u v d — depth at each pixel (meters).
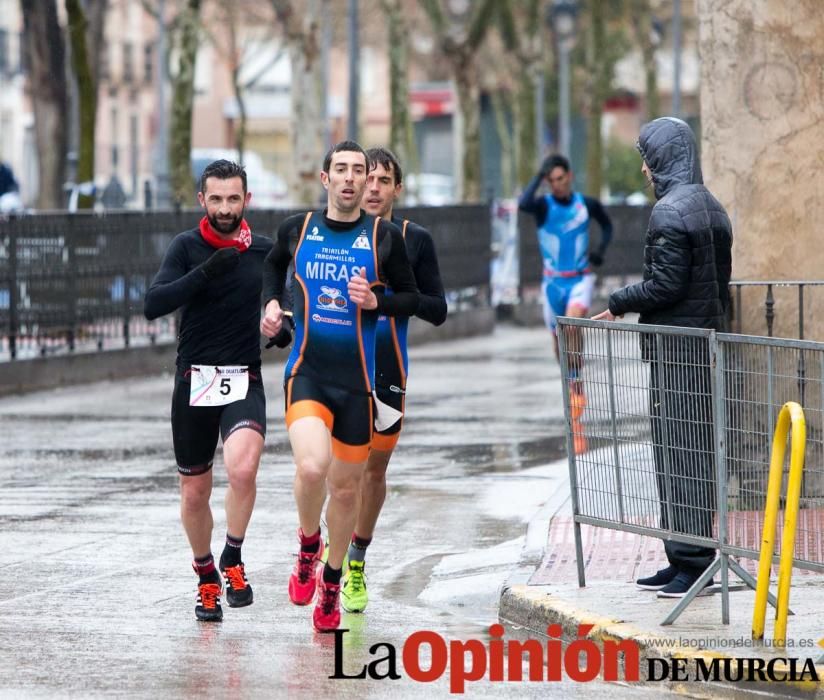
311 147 83.06
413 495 32.72
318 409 21.22
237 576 22.42
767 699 18.98
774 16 29.08
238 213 22.06
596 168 123.81
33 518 30.22
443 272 74.00
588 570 24.59
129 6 193.62
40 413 46.72
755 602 20.16
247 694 18.89
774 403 20.59
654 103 136.50
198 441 22.25
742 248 29.44
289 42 83.00
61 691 18.94
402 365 23.05
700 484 21.52
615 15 134.00
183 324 22.22
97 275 55.97
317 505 21.30
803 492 20.50
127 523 29.75
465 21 100.62
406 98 102.06
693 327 22.41
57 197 82.00
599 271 90.50
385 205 23.39
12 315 51.91
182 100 75.69
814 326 28.95
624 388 22.44
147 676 19.61
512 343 72.75
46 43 81.31
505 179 167.75
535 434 41.72
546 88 161.62
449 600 24.09
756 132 29.28
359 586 23.22
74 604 23.44
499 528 29.38
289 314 22.09
